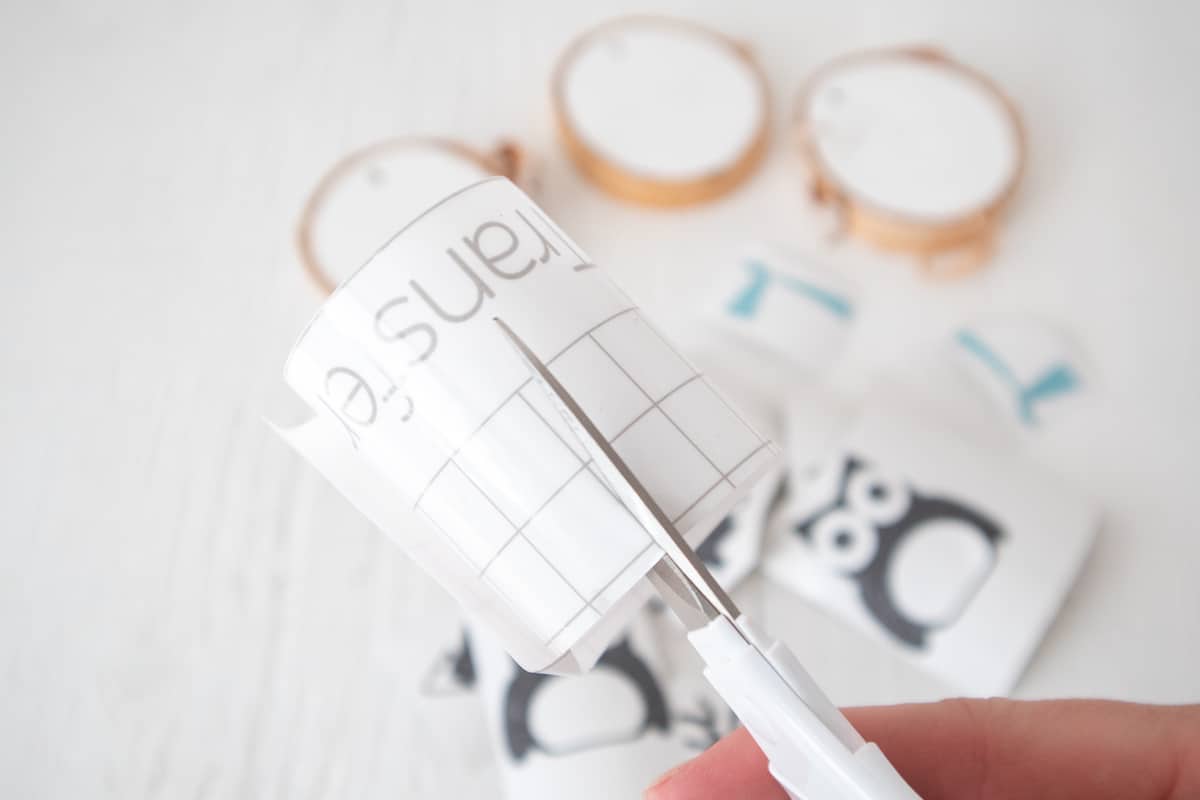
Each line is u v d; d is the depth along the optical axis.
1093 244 0.82
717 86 0.84
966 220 0.78
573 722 0.64
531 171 0.83
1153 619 0.71
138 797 0.68
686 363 0.40
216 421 0.77
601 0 0.91
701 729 0.66
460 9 0.90
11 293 0.81
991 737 0.47
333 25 0.90
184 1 0.90
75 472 0.76
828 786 0.36
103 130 0.86
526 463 0.39
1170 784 0.46
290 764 0.68
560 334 0.39
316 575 0.73
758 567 0.72
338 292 0.40
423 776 0.67
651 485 0.39
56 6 0.90
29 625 0.71
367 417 0.40
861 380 0.79
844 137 0.82
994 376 0.78
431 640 0.71
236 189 0.84
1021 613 0.70
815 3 0.91
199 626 0.72
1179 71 0.88
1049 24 0.90
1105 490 0.75
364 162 0.80
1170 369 0.78
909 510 0.72
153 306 0.80
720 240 0.83
